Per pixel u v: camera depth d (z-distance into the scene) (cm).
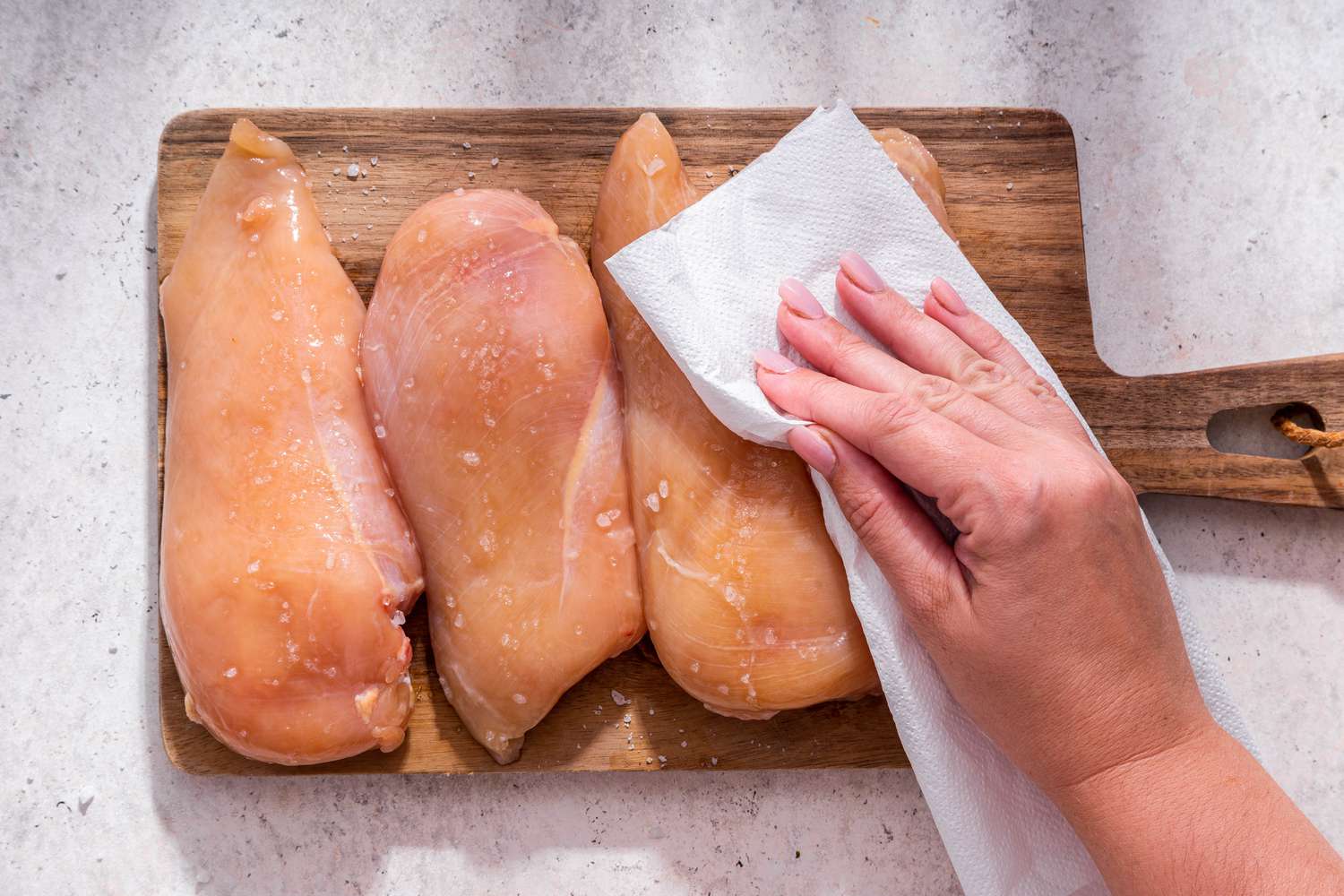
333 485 61
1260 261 69
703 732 65
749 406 58
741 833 67
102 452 67
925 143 67
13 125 68
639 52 69
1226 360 69
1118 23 70
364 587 61
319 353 62
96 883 66
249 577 60
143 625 67
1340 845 67
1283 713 68
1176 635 57
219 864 66
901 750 65
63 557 67
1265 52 69
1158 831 55
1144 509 68
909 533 57
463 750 65
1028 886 60
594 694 65
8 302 67
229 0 68
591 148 66
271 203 62
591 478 61
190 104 68
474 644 62
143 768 66
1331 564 68
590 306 61
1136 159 69
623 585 62
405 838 66
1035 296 66
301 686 61
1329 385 65
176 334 62
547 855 66
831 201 61
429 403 61
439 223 61
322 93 68
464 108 66
